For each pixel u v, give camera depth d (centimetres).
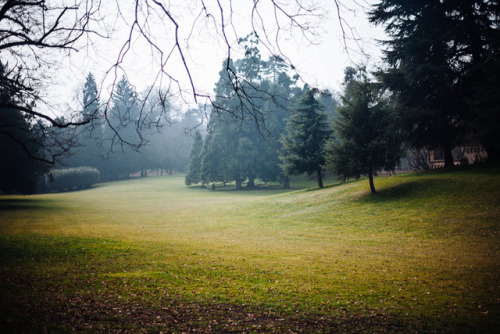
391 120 2358
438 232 1498
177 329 562
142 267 959
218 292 761
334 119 2491
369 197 2320
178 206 3506
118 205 3691
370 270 964
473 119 2452
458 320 588
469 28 2347
